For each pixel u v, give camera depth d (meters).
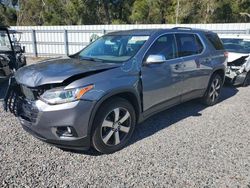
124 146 3.91
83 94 3.27
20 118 3.73
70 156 3.63
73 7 28.16
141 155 3.68
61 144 3.41
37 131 3.44
